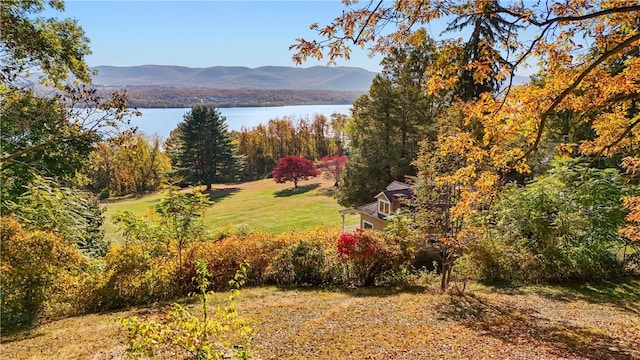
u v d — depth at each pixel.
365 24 3.89
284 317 7.04
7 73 9.62
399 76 22.39
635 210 6.38
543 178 10.95
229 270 9.91
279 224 27.12
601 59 3.94
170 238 9.59
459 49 4.60
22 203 10.40
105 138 9.26
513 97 4.93
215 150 41.62
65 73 12.00
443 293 8.70
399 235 10.03
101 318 7.50
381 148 23.05
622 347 5.54
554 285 9.30
